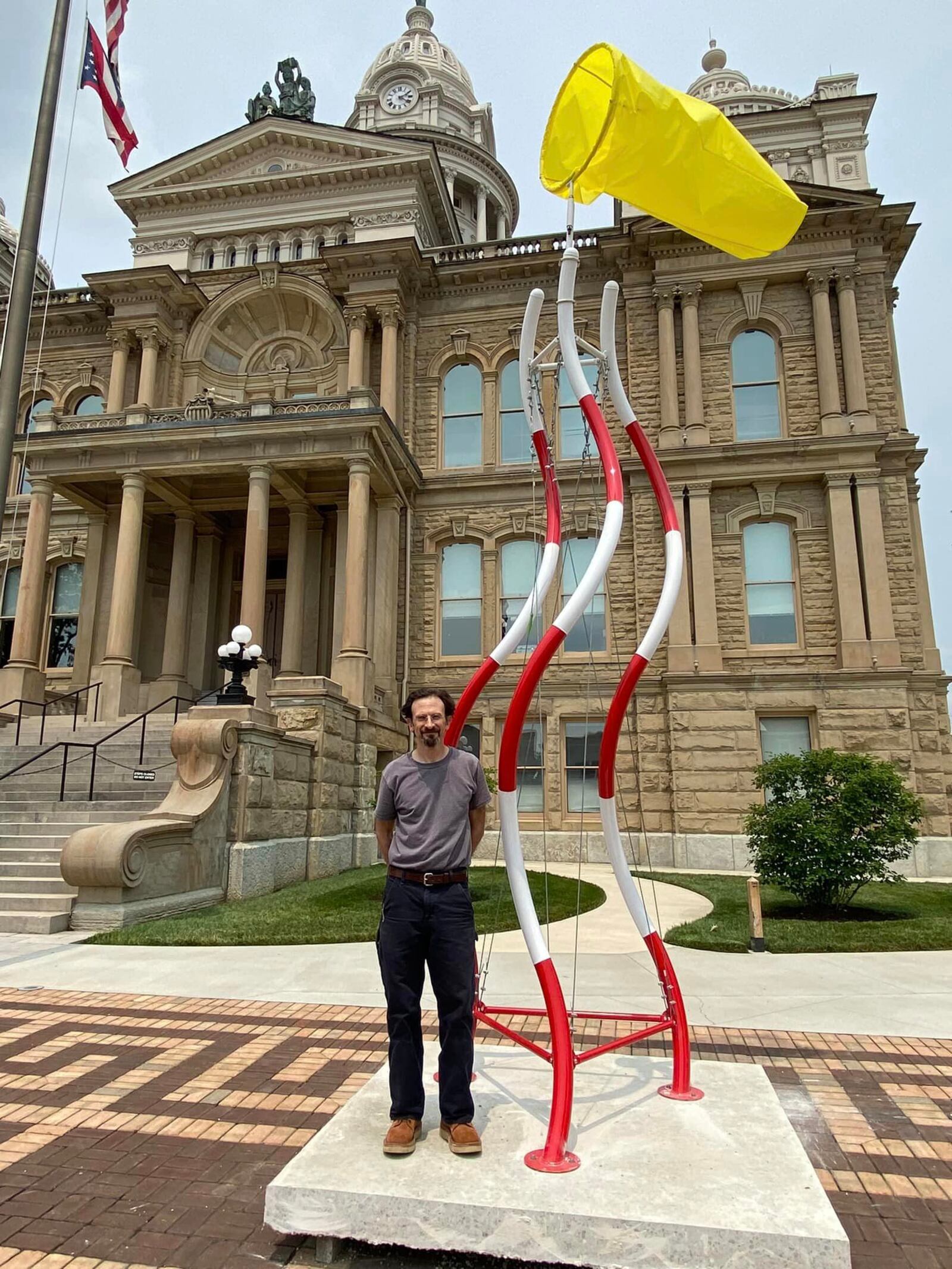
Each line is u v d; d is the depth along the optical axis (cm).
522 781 2141
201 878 1248
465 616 2336
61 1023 645
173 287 2570
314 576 2367
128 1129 441
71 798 1508
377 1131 369
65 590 2586
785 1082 520
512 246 2494
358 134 2675
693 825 1997
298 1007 693
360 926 1043
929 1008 699
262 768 1412
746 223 487
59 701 2177
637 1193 309
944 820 1934
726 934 1030
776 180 470
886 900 1368
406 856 378
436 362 2483
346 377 2453
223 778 1320
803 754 1307
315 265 2559
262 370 2658
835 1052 582
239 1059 557
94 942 978
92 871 1068
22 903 1104
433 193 2741
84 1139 429
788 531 2188
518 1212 298
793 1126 448
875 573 2056
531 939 385
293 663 2233
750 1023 655
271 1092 496
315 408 2044
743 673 2038
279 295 2589
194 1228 343
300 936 980
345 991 750
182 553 2317
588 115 464
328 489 2291
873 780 1196
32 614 2064
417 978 371
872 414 2148
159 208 2800
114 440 2038
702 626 2105
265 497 1997
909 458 2175
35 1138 429
